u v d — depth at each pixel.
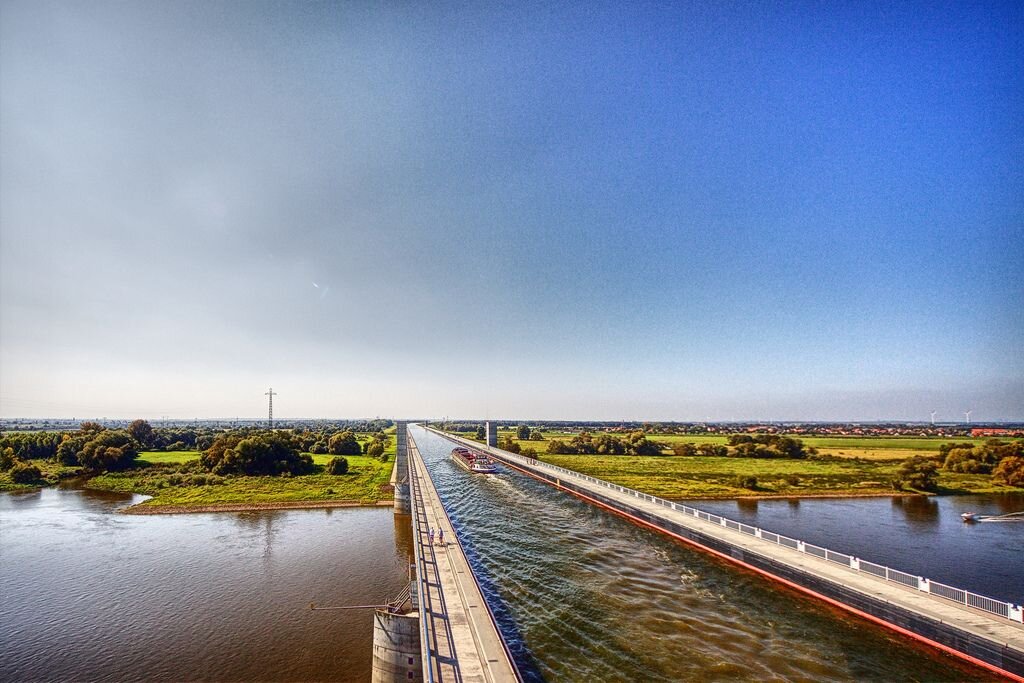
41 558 43.97
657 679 21.70
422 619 20.64
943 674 21.50
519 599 30.88
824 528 51.62
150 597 34.88
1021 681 19.05
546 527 49.78
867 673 21.83
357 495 71.00
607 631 26.27
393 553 45.19
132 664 26.08
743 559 34.81
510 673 17.81
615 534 46.56
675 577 34.22
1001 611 22.67
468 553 40.91
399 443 115.38
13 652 27.42
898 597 24.98
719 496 67.88
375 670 23.91
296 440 115.56
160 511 63.44
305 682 24.34
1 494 75.75
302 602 33.91
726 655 23.61
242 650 27.41
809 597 29.16
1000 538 47.94
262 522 57.88
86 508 65.69
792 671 22.14
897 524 53.44
